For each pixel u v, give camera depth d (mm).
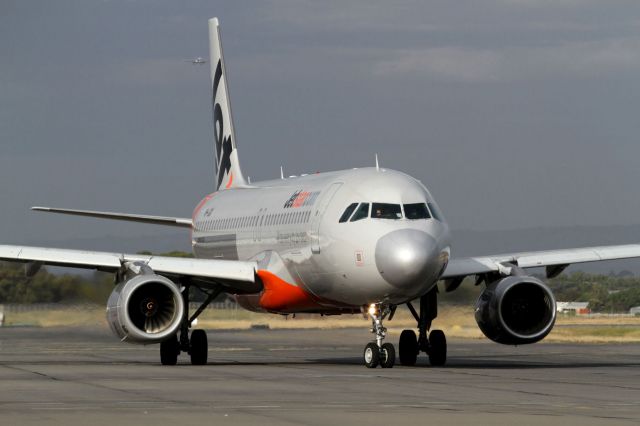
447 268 88125
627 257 91000
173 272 87688
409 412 51812
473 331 160000
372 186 83438
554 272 93500
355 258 81125
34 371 80062
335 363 93000
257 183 117750
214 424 47219
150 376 74750
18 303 175875
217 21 132625
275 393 61469
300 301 91688
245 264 91562
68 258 85875
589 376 75000
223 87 131750
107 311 83812
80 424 47156
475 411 52406
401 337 89312
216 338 155375
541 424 47625
